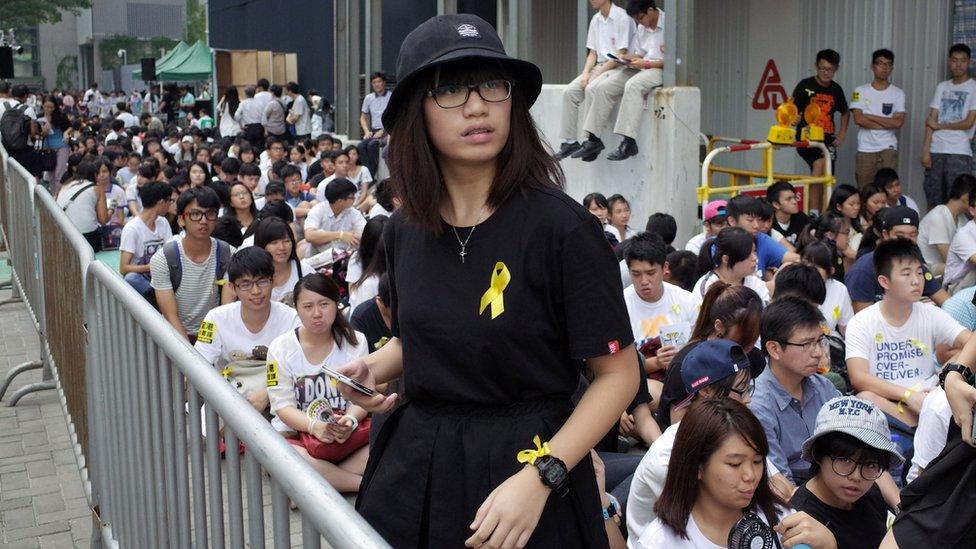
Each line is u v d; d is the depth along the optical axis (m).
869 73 10.77
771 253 7.10
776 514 3.21
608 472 4.25
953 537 3.09
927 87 10.31
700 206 9.83
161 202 8.82
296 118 20.11
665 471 3.42
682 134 9.64
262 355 5.43
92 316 4.15
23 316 8.97
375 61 15.74
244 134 18.95
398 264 2.18
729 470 2.92
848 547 3.54
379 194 7.86
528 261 2.01
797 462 4.27
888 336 5.16
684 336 5.57
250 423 2.16
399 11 18.64
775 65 11.73
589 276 2.00
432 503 2.11
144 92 43.56
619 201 8.55
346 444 4.95
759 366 4.39
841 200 8.26
